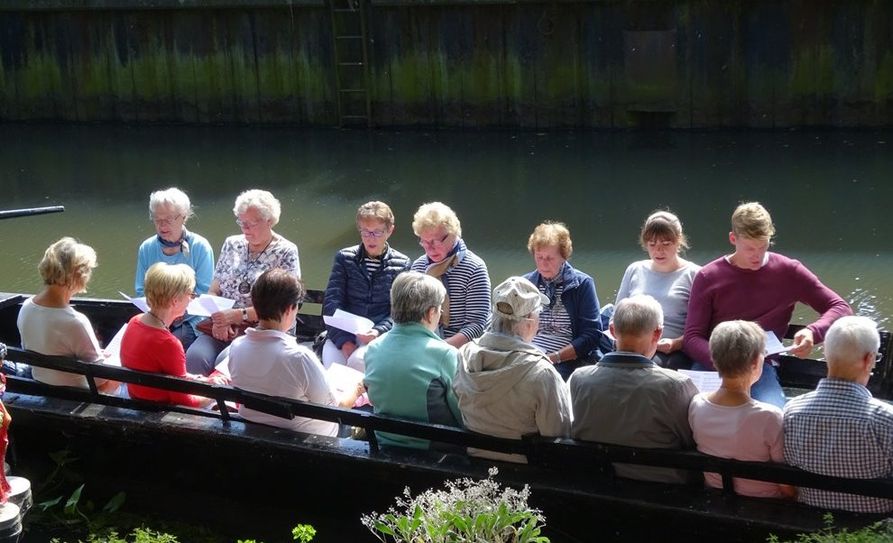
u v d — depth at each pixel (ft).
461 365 14.05
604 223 35.01
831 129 47.52
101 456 16.76
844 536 11.81
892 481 12.20
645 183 39.93
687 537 13.37
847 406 12.49
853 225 33.27
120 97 56.59
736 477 12.92
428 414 14.42
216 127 55.36
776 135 47.06
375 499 15.15
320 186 41.88
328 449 14.89
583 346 17.47
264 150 49.21
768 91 47.78
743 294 16.88
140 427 15.84
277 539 15.37
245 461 15.83
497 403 13.66
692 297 17.25
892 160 41.24
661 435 13.33
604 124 50.19
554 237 17.53
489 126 51.75
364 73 52.54
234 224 36.78
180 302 15.78
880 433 12.35
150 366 15.71
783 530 12.65
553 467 14.19
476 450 14.61
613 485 13.71
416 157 46.39
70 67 56.75
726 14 47.34
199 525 15.76
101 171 45.85
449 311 18.16
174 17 54.60
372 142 50.03
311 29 53.01
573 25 49.19
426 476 14.32
